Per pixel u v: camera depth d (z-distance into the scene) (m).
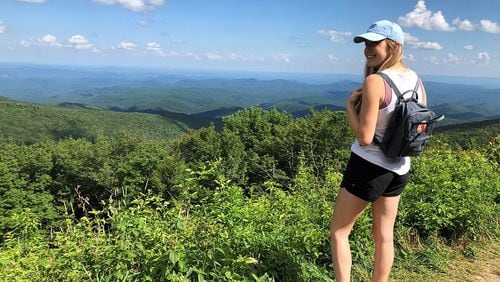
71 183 22.95
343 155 10.54
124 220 3.57
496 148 7.27
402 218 4.54
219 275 3.12
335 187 4.91
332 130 21.52
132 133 26.41
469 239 4.61
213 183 4.49
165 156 22.97
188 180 4.31
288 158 21.69
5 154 25.02
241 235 3.53
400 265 4.01
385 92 2.60
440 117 2.63
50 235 4.34
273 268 3.47
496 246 4.53
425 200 4.90
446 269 4.00
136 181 21.19
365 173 2.72
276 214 4.14
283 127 28.17
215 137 27.94
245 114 32.12
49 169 23.62
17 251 3.74
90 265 3.42
